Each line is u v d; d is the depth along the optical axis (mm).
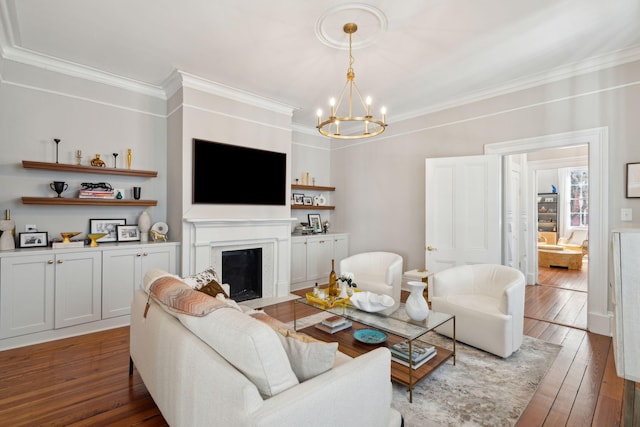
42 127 3156
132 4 2309
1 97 2941
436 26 2555
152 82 3709
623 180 2965
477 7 2311
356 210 5500
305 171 5586
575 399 2014
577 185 8266
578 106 3205
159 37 2754
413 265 4688
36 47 2938
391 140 4957
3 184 2975
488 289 3068
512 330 2572
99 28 2621
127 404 1962
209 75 3510
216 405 1107
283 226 4488
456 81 3617
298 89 3885
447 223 4020
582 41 2770
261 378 1064
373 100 4215
